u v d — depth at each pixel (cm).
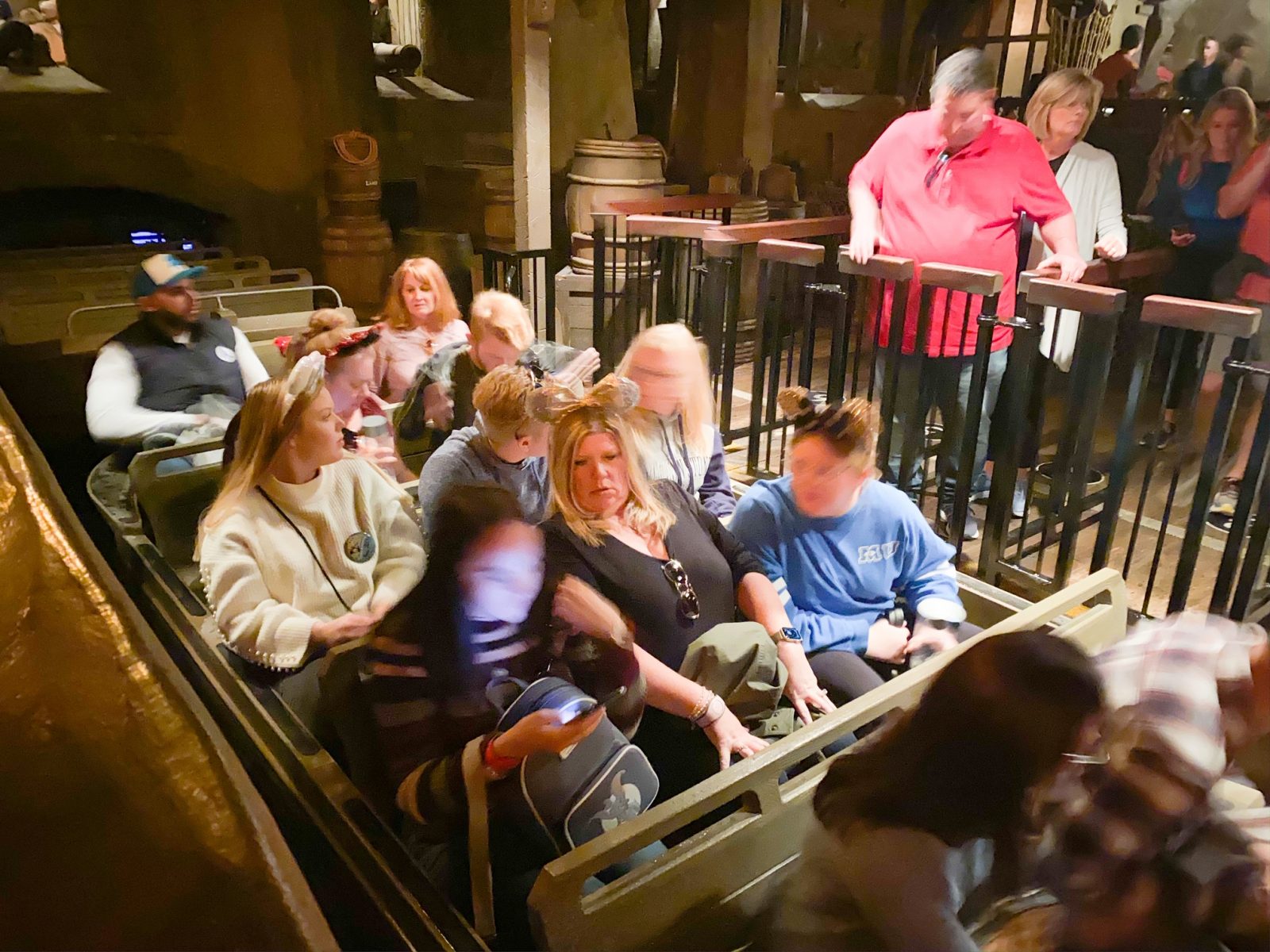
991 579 233
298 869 70
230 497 165
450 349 244
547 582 149
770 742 161
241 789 68
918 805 113
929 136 231
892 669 190
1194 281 292
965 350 242
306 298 394
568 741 130
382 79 614
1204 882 120
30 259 430
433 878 137
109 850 64
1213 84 347
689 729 160
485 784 131
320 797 142
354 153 485
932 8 496
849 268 241
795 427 183
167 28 509
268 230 555
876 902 111
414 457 248
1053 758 114
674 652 162
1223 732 125
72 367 347
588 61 508
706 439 209
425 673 138
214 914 65
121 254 458
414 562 177
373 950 129
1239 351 188
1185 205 292
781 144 567
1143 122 353
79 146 510
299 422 162
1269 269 266
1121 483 209
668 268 333
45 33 538
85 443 331
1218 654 130
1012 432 221
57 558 71
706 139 538
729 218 430
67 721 67
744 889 135
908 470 246
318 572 169
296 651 160
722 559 175
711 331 297
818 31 555
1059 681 112
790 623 181
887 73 540
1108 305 197
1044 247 267
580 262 429
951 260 235
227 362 288
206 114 527
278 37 522
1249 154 274
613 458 161
